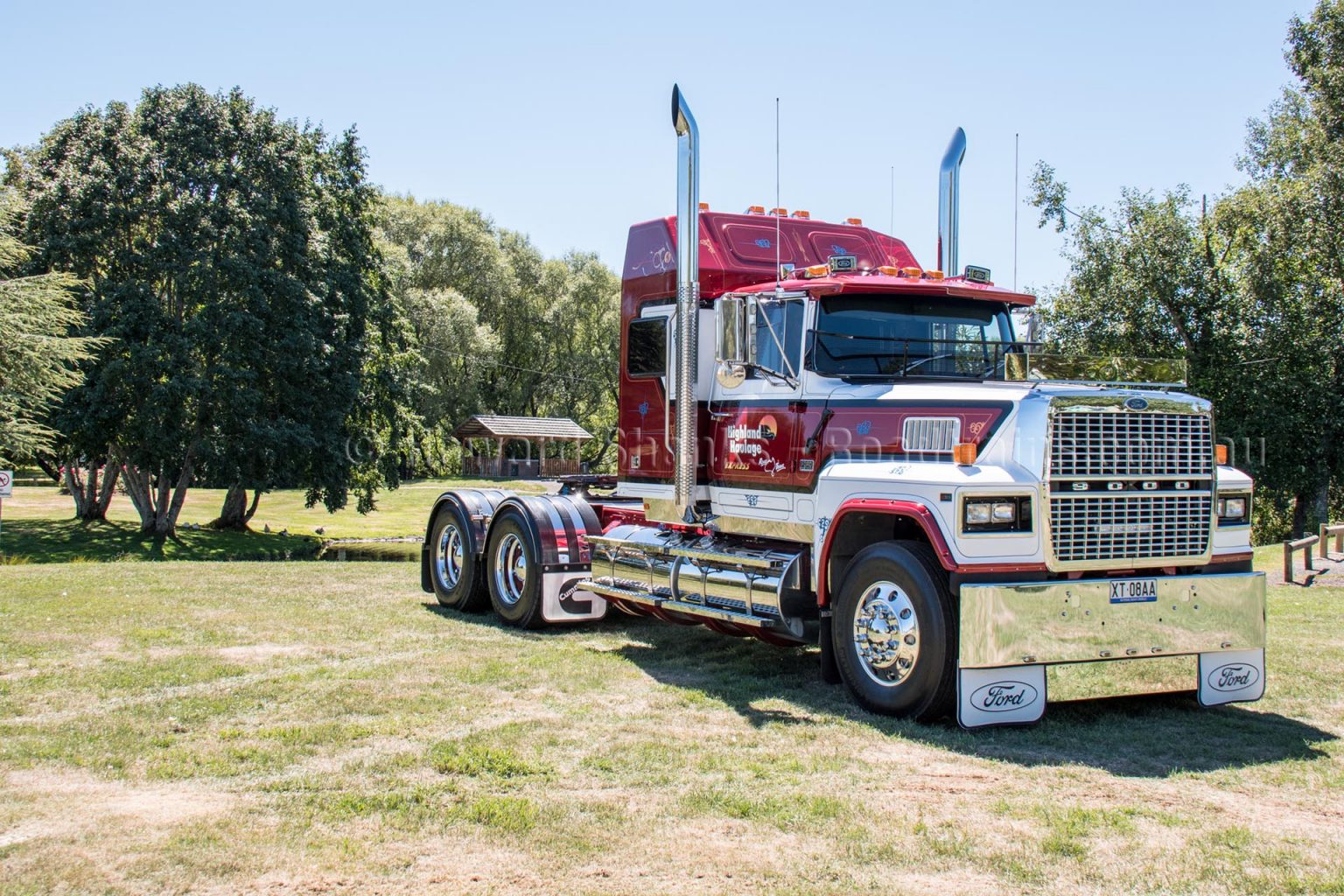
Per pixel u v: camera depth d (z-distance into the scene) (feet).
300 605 35.68
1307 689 23.80
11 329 84.79
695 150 26.03
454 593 35.35
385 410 127.65
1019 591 19.54
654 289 29.27
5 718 20.16
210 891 12.41
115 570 46.39
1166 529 21.01
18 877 12.72
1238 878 12.96
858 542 22.97
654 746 18.67
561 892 12.45
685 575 27.07
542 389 238.89
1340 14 98.68
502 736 19.21
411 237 229.25
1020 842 14.14
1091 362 23.94
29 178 112.37
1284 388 98.78
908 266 31.01
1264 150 112.27
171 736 19.02
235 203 105.40
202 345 102.06
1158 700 22.82
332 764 17.53
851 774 17.17
